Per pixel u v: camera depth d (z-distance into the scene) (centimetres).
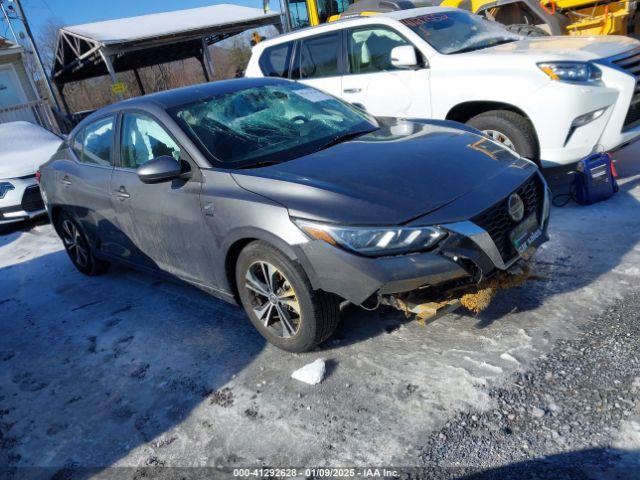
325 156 338
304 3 1339
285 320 321
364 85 600
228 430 281
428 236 271
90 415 315
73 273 565
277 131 381
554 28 852
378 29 591
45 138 923
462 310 344
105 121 446
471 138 358
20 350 413
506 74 488
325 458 251
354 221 276
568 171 559
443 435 250
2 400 347
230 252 336
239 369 331
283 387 306
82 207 474
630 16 839
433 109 545
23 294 533
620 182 527
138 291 482
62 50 1919
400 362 307
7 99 1858
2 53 1789
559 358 286
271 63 707
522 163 332
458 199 285
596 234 421
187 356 357
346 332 346
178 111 382
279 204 298
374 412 273
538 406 257
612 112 475
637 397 252
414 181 297
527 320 324
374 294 286
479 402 266
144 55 2061
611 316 313
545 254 403
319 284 291
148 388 330
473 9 938
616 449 227
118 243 454
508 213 295
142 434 291
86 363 373
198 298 441
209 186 338
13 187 758
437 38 565
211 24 1806
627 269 360
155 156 384
